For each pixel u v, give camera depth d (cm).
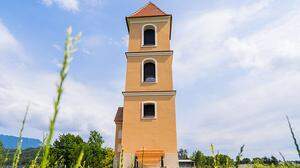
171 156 2584
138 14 3241
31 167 217
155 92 2803
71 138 4069
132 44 3066
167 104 2769
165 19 3159
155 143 2644
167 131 2677
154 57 2977
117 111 3300
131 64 2967
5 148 253
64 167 304
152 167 2508
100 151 3938
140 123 2722
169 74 2894
